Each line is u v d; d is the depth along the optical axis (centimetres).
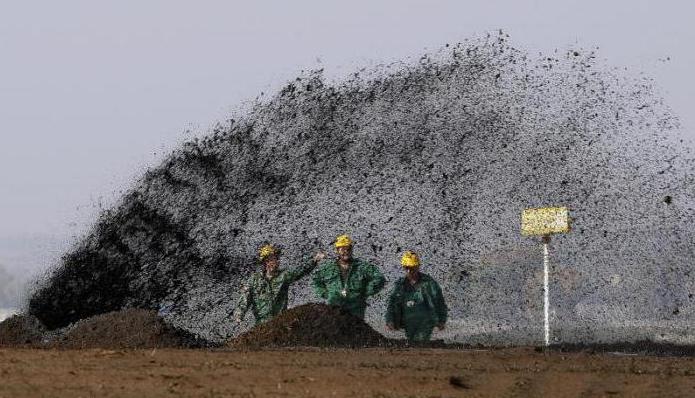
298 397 2770
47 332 5753
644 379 3212
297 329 5184
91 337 4984
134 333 5016
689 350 4969
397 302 6138
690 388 3016
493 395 2855
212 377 3172
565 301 10438
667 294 10156
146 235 8225
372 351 4303
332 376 3191
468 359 3866
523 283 10306
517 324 10000
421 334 6091
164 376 3178
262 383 3030
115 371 3341
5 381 3050
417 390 2914
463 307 10112
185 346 4944
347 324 5269
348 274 6181
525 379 3180
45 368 3419
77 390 2872
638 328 8831
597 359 3903
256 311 6438
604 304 10375
